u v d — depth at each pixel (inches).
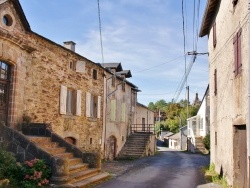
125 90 1027.3
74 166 432.5
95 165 474.9
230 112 414.3
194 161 827.4
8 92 443.8
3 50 419.2
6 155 358.0
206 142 1197.1
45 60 533.3
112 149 887.7
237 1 375.2
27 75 484.4
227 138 435.5
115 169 597.6
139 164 716.0
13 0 432.8
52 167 371.9
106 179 462.6
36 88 508.4
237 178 382.9
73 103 641.0
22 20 461.1
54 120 558.9
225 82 454.0
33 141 409.4
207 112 1232.8
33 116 499.8
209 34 631.2
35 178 352.5
